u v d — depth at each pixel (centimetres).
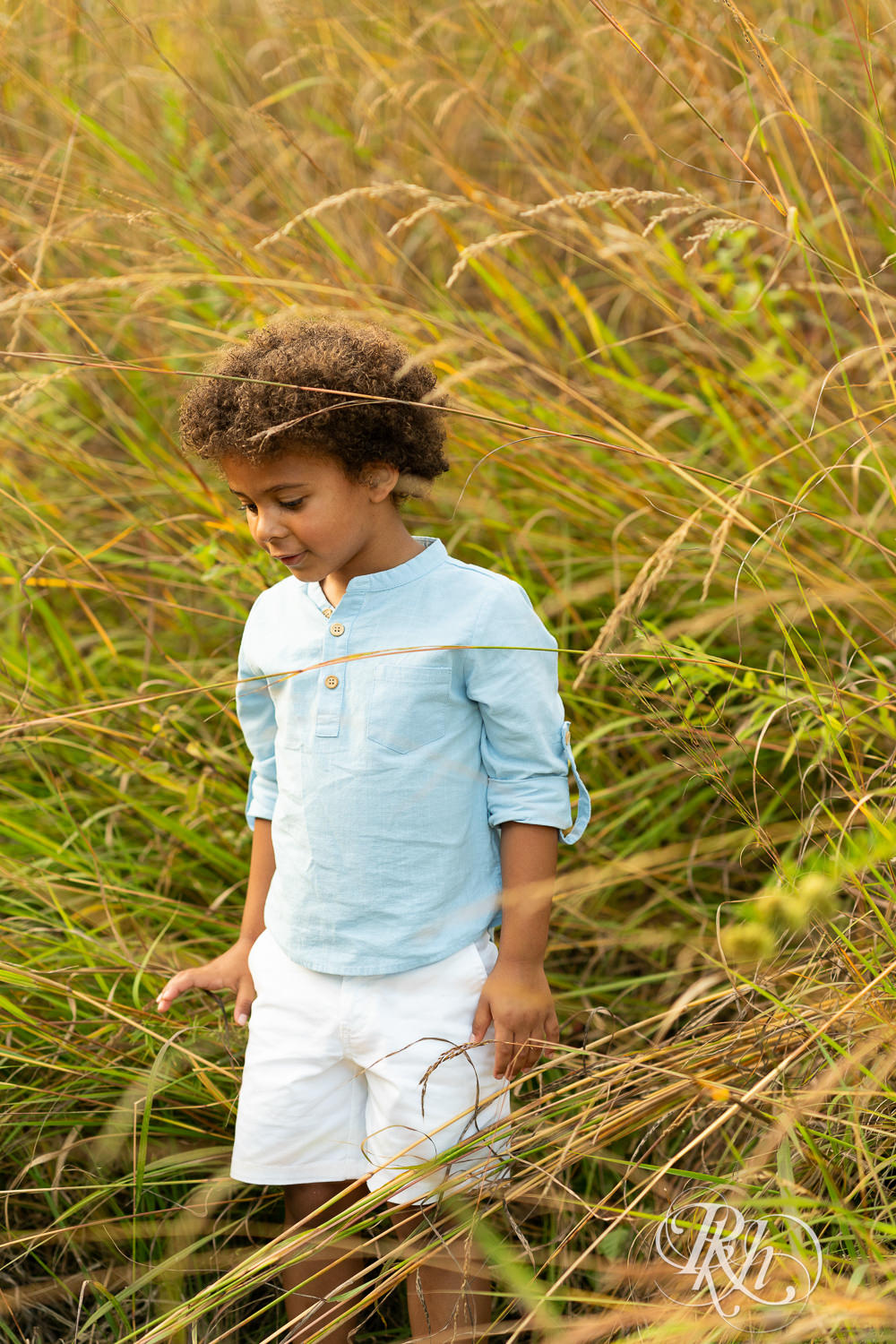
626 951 198
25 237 249
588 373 251
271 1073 149
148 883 212
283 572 213
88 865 201
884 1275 123
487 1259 139
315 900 145
